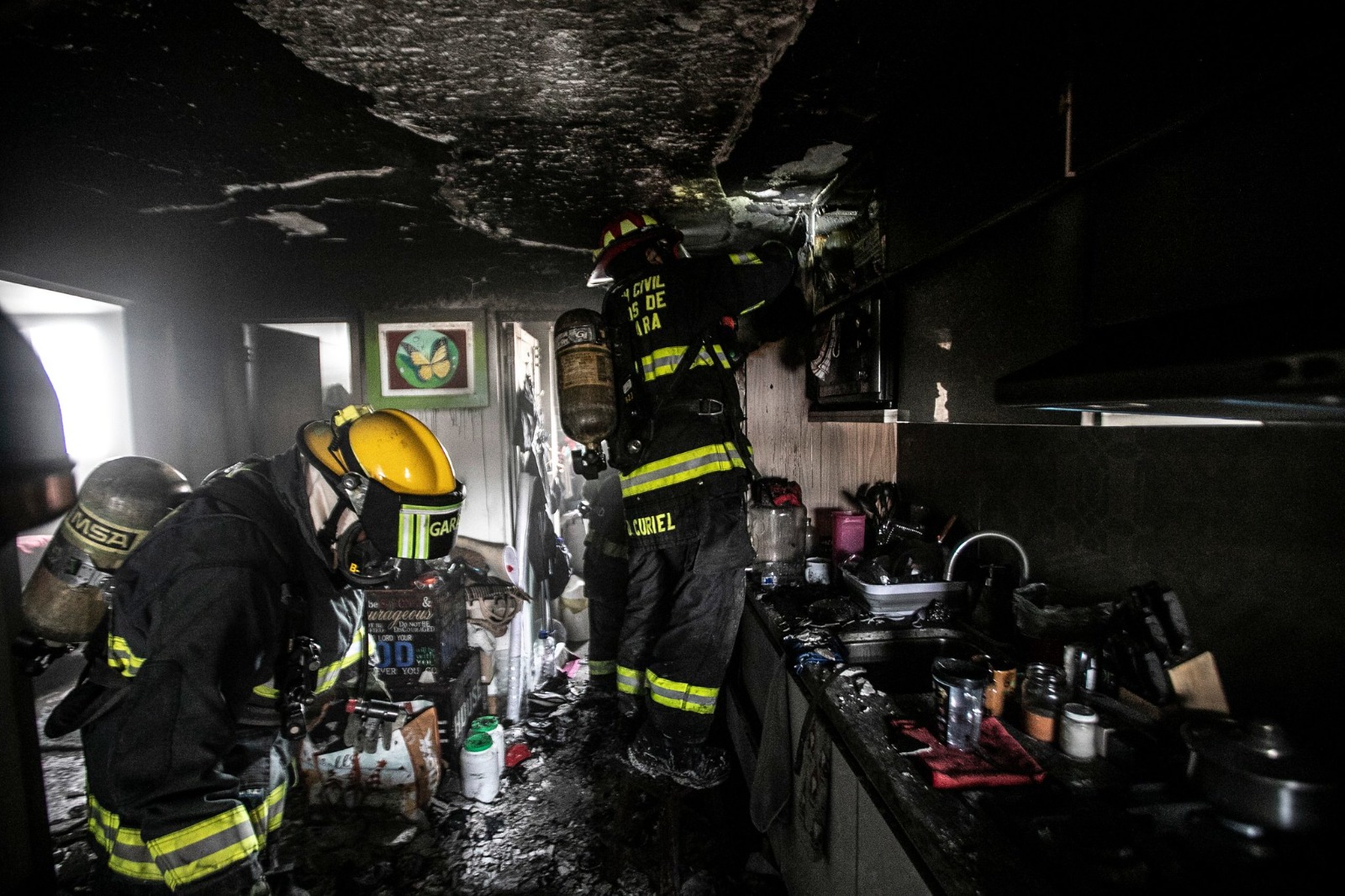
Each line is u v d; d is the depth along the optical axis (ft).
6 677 5.92
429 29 3.75
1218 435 4.26
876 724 4.31
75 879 6.96
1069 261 3.29
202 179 6.12
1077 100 3.03
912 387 5.40
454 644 9.56
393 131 5.17
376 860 7.14
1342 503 3.45
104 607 4.80
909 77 4.47
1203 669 3.95
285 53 4.03
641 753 6.10
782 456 9.96
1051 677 4.48
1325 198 1.99
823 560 8.27
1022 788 3.52
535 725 10.39
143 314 10.40
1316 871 2.43
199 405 10.97
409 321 11.59
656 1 3.51
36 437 1.33
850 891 4.18
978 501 7.51
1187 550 4.54
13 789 5.98
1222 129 2.37
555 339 5.64
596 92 4.58
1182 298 2.56
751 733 7.29
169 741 3.47
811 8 3.63
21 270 7.67
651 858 7.08
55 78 4.27
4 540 1.25
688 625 5.79
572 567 15.34
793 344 9.89
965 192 4.09
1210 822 2.69
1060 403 2.70
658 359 5.38
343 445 4.31
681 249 6.21
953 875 2.83
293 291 10.94
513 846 7.39
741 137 5.38
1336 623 3.48
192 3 3.45
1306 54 1.94
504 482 11.76
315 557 4.66
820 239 7.24
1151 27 2.58
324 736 6.94
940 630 6.23
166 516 4.87
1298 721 3.69
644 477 5.49
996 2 3.58
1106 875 2.63
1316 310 1.87
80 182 6.14
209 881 3.51
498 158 5.74
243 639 3.90
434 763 7.93
